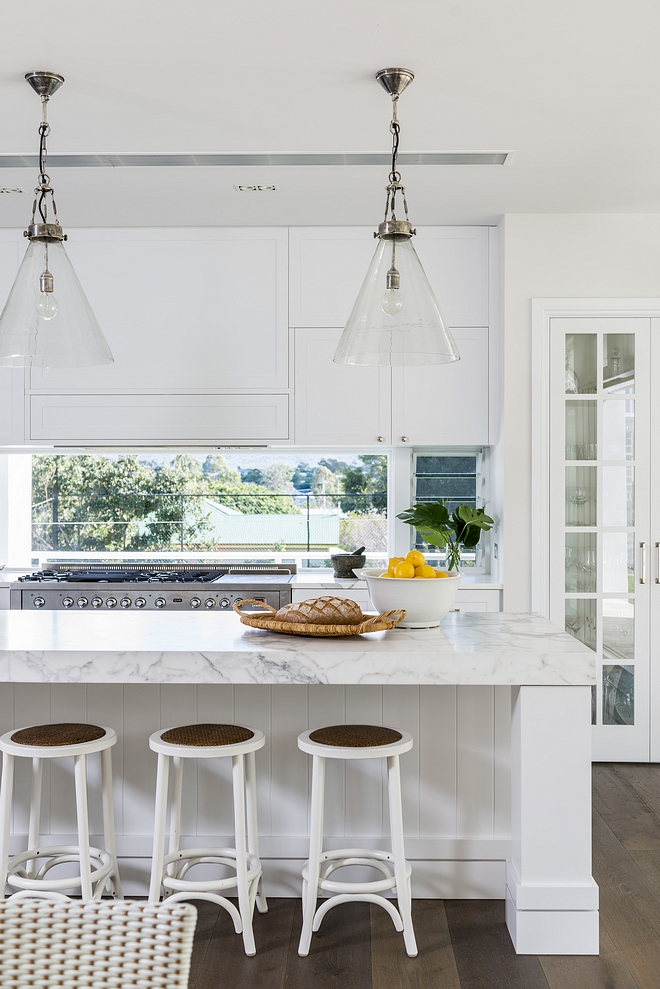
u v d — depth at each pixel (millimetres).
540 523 4234
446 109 2936
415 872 2770
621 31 2439
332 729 2549
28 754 2383
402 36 2459
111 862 2568
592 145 3273
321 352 4363
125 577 4316
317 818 2430
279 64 2615
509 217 4195
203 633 2611
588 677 2369
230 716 2760
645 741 4301
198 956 2439
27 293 2334
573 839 2447
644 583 4301
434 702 2750
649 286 4195
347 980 2316
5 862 2430
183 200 3932
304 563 5031
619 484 4297
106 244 4375
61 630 2664
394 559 2750
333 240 4355
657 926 2625
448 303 4332
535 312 4199
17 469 5055
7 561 5023
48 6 2287
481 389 4336
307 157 3381
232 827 2768
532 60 2604
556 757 2436
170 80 2713
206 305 4367
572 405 4297
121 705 2771
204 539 5051
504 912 2703
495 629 2697
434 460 4750
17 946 1045
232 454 5035
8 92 2785
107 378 4398
